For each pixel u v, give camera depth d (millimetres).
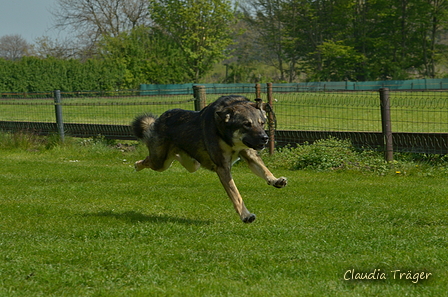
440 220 6566
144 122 7738
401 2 67750
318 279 4383
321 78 70688
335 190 8805
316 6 72438
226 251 5312
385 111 11039
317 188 9016
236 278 4453
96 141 15023
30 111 23953
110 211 7488
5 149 15023
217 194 8602
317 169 11000
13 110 24562
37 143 15375
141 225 6523
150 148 7555
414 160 11109
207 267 4715
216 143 6492
